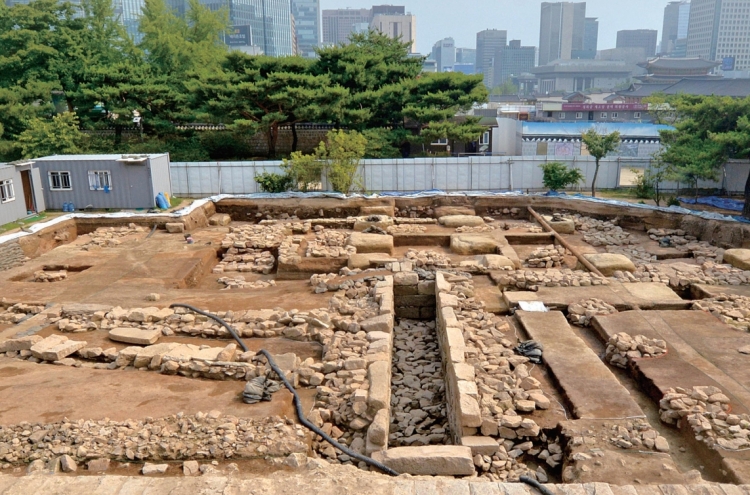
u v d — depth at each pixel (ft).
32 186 67.10
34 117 92.68
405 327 44.60
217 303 42.86
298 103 90.48
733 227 56.65
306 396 29.94
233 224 72.38
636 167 82.48
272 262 56.59
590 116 148.15
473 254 57.06
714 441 24.31
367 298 42.22
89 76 101.04
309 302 42.78
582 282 45.42
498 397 28.53
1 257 52.70
